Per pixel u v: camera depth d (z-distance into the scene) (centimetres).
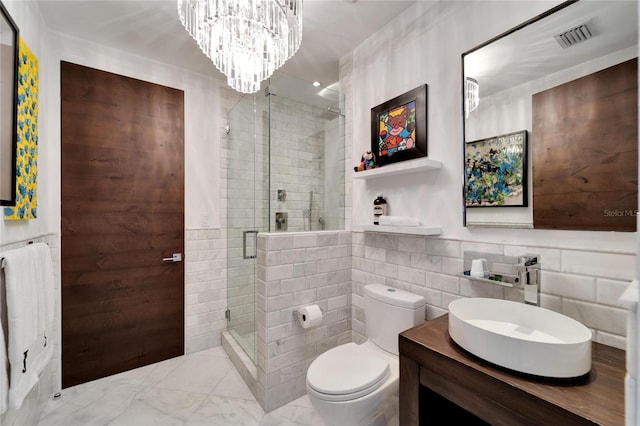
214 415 176
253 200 226
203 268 261
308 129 223
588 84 109
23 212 150
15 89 138
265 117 210
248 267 234
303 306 193
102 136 214
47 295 148
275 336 183
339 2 172
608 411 71
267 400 179
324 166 230
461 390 95
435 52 165
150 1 171
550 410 75
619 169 102
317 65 249
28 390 123
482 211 142
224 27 145
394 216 188
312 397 134
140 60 231
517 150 129
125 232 224
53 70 197
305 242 197
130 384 206
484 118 141
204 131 263
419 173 174
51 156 196
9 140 134
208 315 264
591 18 109
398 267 186
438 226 163
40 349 139
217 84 270
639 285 30
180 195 249
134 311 228
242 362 216
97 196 212
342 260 217
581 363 84
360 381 133
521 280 119
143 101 231
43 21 185
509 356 88
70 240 203
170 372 223
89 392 197
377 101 202
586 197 110
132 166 227
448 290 158
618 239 103
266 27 141
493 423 86
